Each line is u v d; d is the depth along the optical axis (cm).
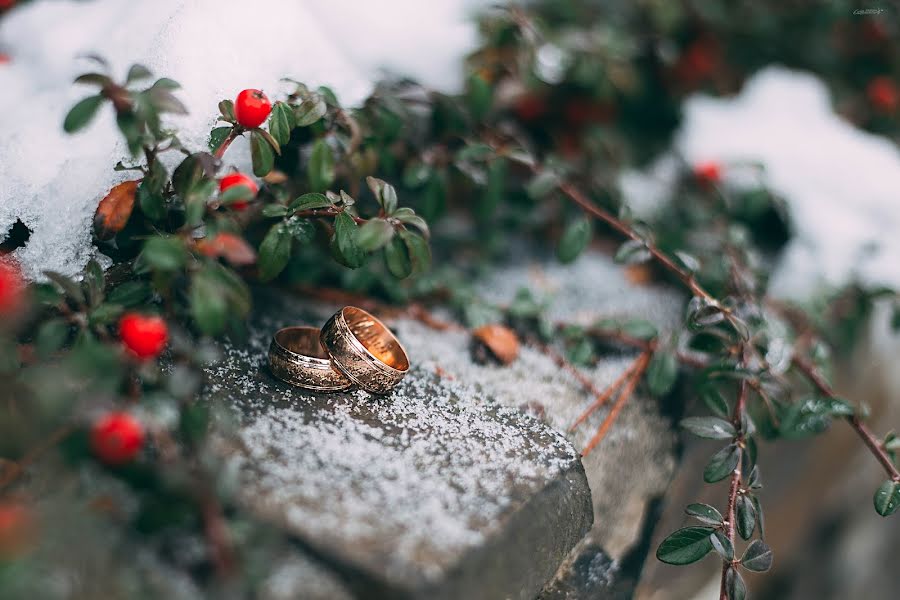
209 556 26
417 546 27
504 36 40
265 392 31
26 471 27
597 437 34
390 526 28
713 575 39
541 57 43
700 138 47
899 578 49
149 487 26
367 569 27
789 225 43
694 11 48
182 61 31
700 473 36
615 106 46
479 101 37
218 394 31
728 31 51
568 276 41
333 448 30
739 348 34
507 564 28
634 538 34
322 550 27
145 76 29
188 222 29
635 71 46
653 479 35
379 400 32
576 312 39
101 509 27
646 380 36
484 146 37
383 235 31
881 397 43
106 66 29
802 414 33
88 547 26
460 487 29
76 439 26
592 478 33
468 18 40
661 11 47
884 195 45
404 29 41
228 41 32
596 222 43
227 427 29
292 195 35
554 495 30
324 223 32
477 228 41
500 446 31
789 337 37
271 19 33
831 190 45
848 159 47
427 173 37
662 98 49
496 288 40
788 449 41
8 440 28
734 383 36
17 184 31
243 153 33
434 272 38
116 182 31
